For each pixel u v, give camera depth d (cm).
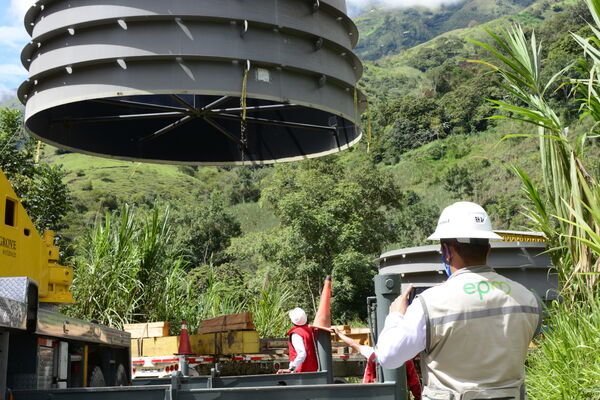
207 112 968
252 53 731
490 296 246
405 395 337
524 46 623
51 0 752
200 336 955
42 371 350
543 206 626
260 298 1502
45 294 495
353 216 3966
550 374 502
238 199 13575
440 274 995
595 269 557
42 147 948
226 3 714
